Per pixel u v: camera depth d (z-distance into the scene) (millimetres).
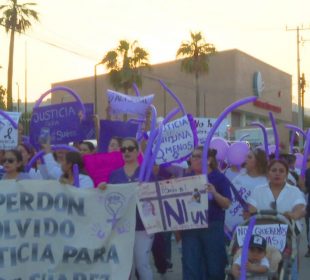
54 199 6074
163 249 8414
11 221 6004
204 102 60281
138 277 7062
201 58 48062
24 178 7121
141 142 8711
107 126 8633
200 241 6637
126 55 41938
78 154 6695
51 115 8711
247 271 5492
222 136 12625
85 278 6062
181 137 7879
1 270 5945
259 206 6480
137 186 6129
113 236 6094
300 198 6422
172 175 8117
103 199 6094
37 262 6039
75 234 6062
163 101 63750
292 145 14727
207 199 6410
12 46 32031
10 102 31812
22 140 10695
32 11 32844
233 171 9328
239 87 60000
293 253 5766
